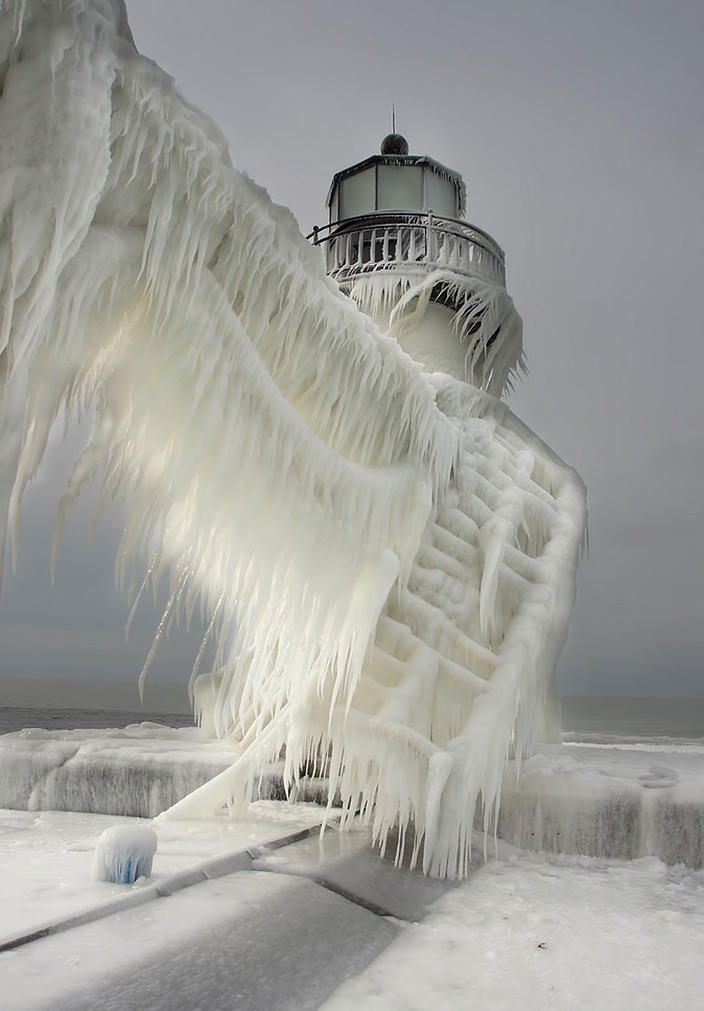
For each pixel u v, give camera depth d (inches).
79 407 163.0
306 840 255.0
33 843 251.3
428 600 296.0
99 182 122.7
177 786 315.3
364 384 248.8
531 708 289.1
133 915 169.6
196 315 177.2
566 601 323.3
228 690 369.4
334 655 256.4
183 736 396.8
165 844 238.8
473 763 236.1
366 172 570.6
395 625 279.4
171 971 139.3
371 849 245.9
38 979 129.7
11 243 114.5
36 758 336.5
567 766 291.0
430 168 569.3
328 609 253.0
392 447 280.8
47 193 115.8
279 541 225.1
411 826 273.0
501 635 303.7
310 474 227.3
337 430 253.0
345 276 489.4
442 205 577.3
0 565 125.9
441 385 371.6
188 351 177.6
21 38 117.5
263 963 150.2
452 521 318.3
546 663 308.2
